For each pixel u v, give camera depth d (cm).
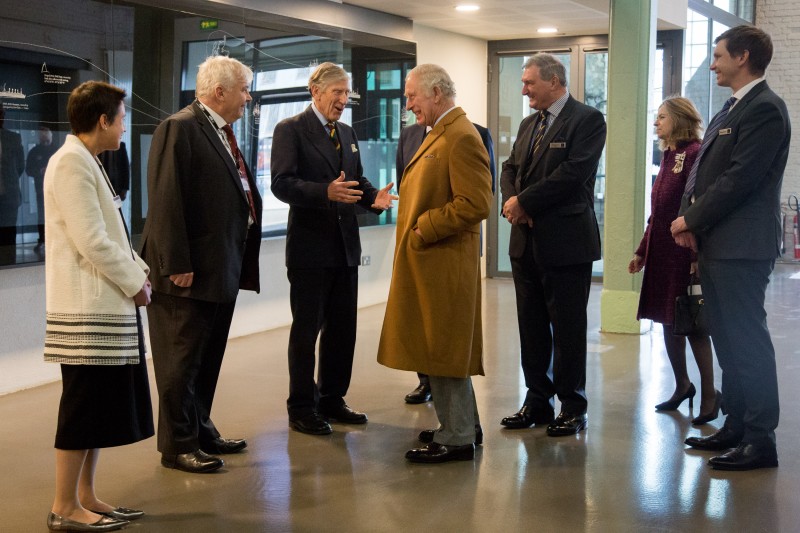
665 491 348
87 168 295
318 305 432
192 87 627
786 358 615
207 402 395
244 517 322
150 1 586
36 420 455
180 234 352
